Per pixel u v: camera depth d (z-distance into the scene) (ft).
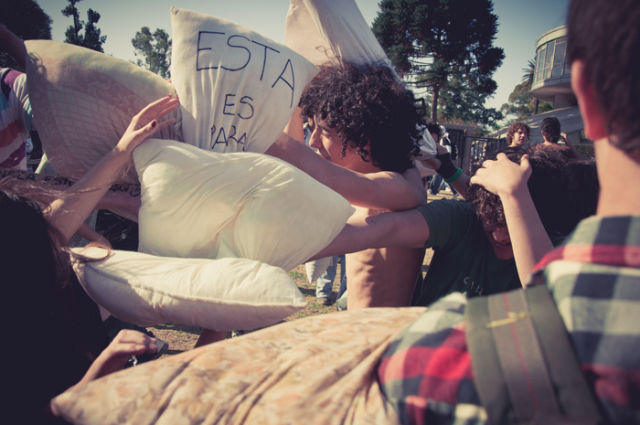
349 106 5.02
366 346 1.99
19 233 3.15
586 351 1.35
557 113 94.63
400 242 4.70
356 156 5.35
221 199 3.99
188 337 10.97
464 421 1.49
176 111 4.37
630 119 1.32
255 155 4.18
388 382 1.70
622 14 1.27
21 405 2.93
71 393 1.89
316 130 5.53
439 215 4.82
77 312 4.04
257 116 4.47
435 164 7.68
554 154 4.83
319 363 1.90
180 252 4.13
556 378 1.36
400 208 5.12
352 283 5.56
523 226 4.00
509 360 1.44
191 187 3.97
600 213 1.56
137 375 1.93
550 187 4.60
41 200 3.63
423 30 101.65
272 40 4.77
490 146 58.65
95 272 4.02
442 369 1.58
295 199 4.06
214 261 3.84
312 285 15.62
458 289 4.92
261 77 4.46
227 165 4.08
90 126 4.24
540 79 111.86
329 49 5.85
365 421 1.65
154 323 4.00
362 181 4.81
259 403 1.77
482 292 4.87
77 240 5.58
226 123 4.37
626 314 1.32
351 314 2.31
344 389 1.76
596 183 4.68
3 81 6.61
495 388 1.43
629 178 1.44
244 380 1.89
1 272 3.00
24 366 3.04
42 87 4.21
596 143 1.55
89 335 4.17
